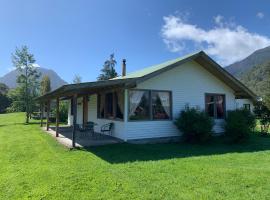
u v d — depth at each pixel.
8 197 5.53
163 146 11.84
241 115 13.91
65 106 28.97
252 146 12.26
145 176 6.80
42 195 5.59
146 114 13.02
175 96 13.96
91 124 13.70
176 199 5.30
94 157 9.16
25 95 29.64
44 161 8.63
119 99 13.33
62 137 14.27
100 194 5.60
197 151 10.69
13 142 13.12
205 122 12.89
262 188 5.89
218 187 5.95
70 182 6.36
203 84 15.01
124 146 11.30
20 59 30.11
